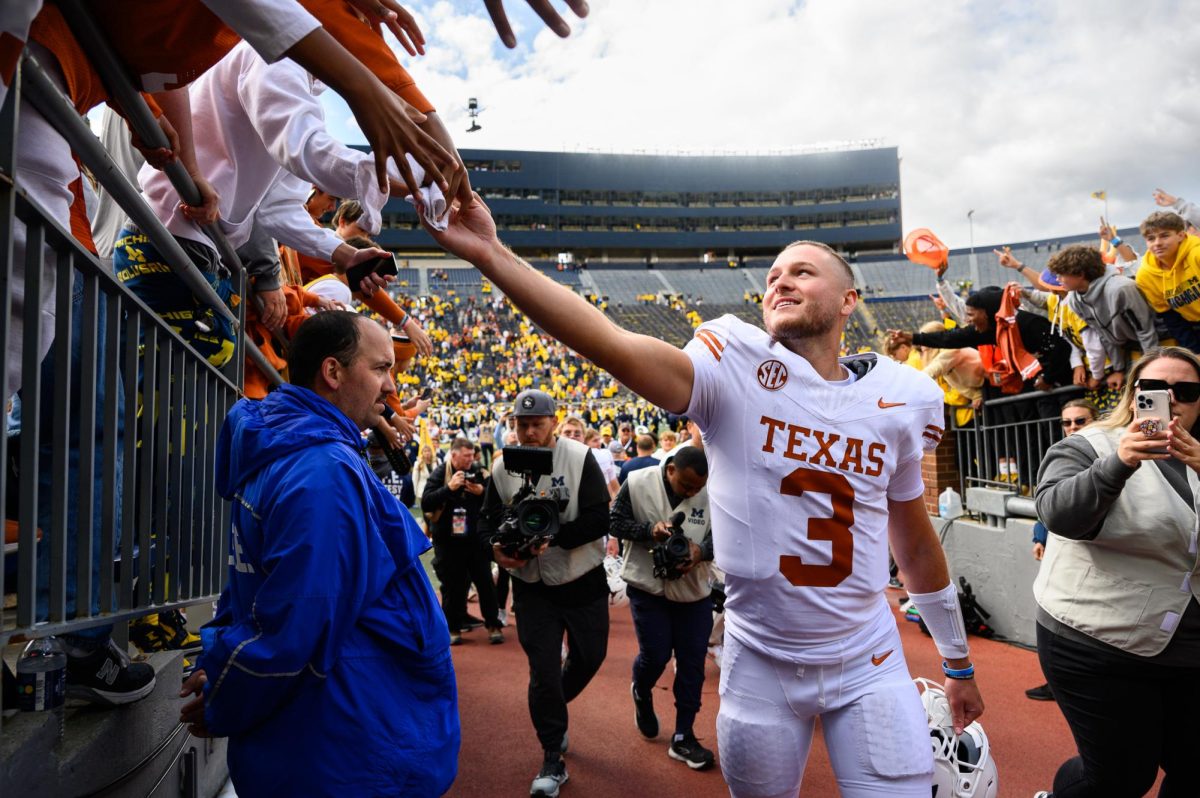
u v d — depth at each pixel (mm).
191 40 1851
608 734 4988
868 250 73688
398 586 2064
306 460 1934
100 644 2297
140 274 2816
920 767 2217
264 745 1867
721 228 73375
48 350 2127
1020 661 6293
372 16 1808
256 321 3766
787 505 2252
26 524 1626
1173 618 2633
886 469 2312
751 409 2252
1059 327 6586
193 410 2707
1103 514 2670
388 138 1631
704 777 4328
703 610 4656
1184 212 5668
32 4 1330
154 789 2600
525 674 6277
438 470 7473
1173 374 2742
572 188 71938
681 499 4734
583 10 1788
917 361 9352
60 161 1777
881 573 2354
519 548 4191
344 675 1900
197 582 2787
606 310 55812
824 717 2352
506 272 1975
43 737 1837
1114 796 2852
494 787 4199
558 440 4605
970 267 62062
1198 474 2619
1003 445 7691
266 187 2982
